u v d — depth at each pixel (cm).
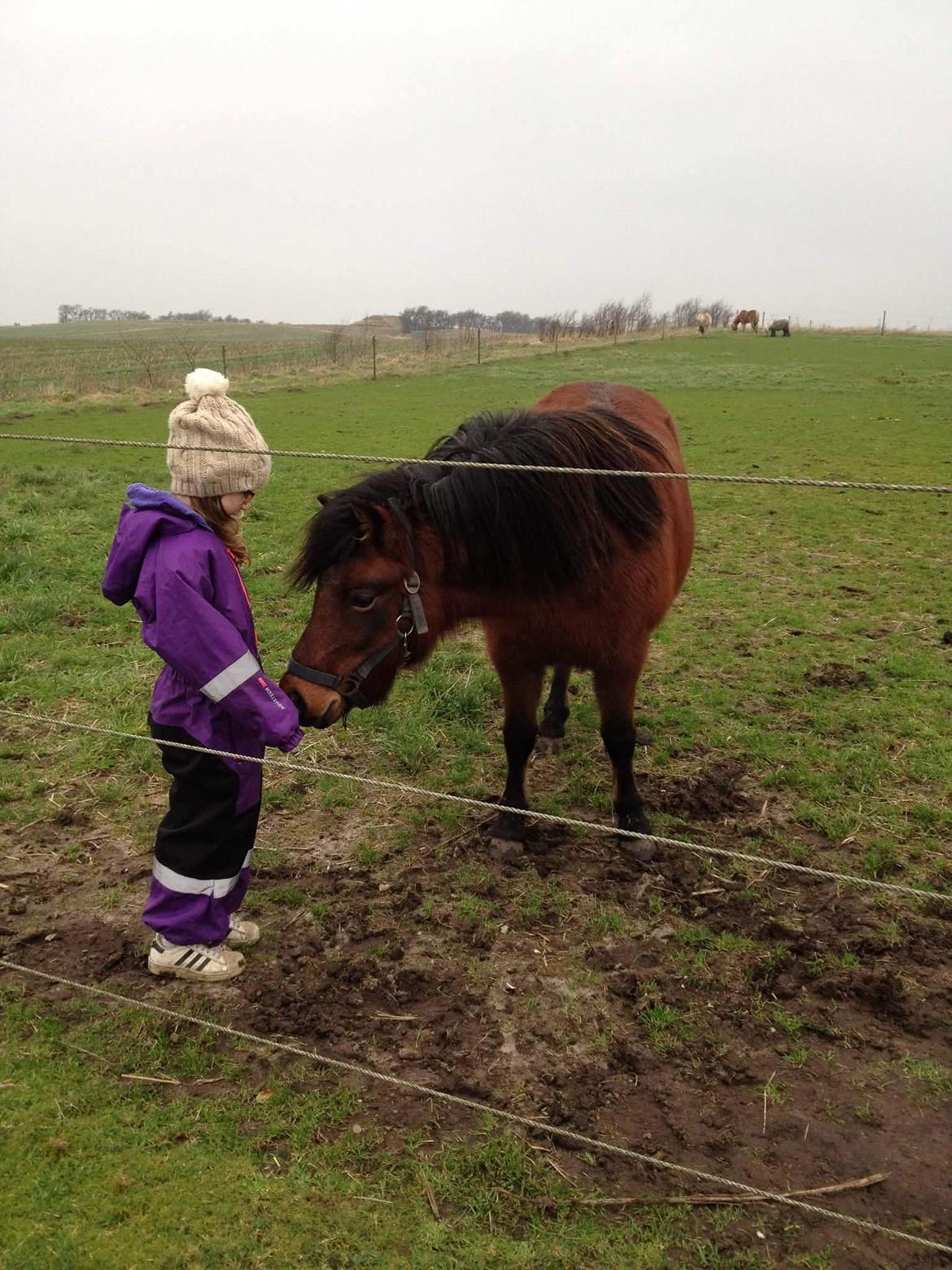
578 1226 208
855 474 1158
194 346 4228
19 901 323
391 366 2748
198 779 265
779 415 1684
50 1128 228
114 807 386
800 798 406
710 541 860
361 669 292
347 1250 199
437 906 327
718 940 311
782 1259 203
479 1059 258
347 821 382
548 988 288
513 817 364
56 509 879
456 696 488
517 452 300
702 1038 268
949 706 492
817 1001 285
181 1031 264
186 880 272
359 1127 233
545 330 3956
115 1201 209
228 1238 201
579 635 330
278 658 550
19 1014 269
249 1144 226
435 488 295
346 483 1058
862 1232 209
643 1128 237
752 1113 243
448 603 309
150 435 1412
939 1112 244
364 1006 278
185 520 247
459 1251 200
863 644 590
